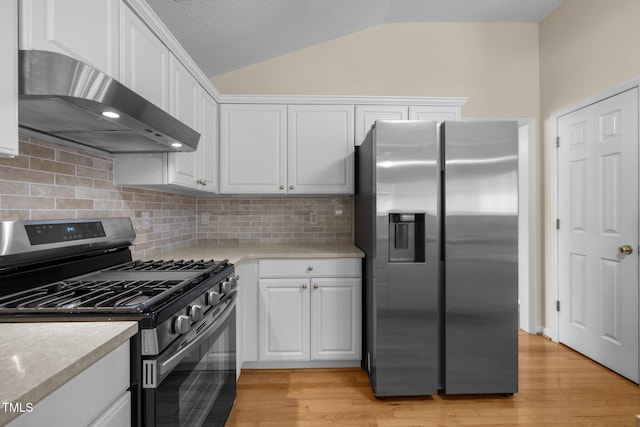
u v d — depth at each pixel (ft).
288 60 9.42
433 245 6.27
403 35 9.57
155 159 5.60
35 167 4.03
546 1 8.73
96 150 5.12
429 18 9.41
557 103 8.97
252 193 8.38
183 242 8.46
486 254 6.28
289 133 8.32
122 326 2.65
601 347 7.71
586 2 7.99
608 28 7.43
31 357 2.06
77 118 3.54
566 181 8.72
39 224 3.86
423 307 6.30
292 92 9.42
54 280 4.05
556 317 9.11
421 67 9.57
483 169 6.24
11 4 2.65
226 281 5.04
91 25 3.58
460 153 6.23
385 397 6.49
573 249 8.51
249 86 9.37
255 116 8.30
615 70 7.29
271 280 7.29
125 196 5.92
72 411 2.05
